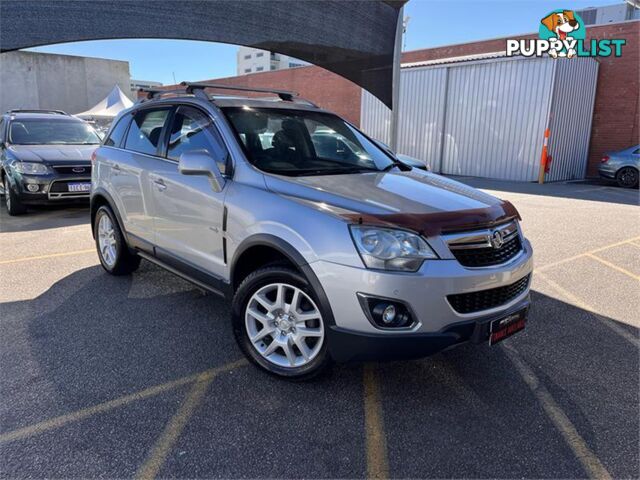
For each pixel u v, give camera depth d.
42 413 2.65
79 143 8.77
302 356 2.91
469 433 2.56
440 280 2.51
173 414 2.67
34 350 3.36
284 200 2.91
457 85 15.35
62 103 25.88
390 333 2.52
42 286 4.62
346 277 2.54
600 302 4.45
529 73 13.53
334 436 2.52
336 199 2.80
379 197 2.89
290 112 3.98
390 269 2.49
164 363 3.22
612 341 3.67
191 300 4.31
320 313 2.71
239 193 3.15
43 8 5.34
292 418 2.66
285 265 2.89
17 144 8.26
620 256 5.94
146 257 4.31
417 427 2.61
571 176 14.71
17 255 5.66
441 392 2.95
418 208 2.74
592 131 14.94
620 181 12.80
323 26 7.23
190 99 3.92
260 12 6.64
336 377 3.09
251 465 2.30
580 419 2.70
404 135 17.19
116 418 2.62
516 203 9.84
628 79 14.02
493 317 2.72
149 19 5.89
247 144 3.43
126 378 3.03
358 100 21.47
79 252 5.81
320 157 3.75
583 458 2.39
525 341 3.65
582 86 14.04
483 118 14.83
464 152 15.54
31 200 7.53
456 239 2.63
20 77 24.44
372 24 7.62
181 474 2.23
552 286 4.87
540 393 2.96
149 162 4.09
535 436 2.55
